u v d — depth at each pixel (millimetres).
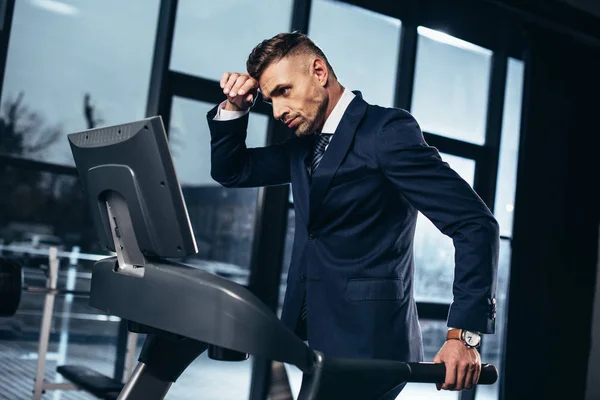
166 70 4055
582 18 5227
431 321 4930
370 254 1479
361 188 1470
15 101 4426
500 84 5203
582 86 5414
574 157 5371
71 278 5203
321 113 1509
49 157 4535
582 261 5367
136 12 4395
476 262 1309
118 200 1170
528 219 5227
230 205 4441
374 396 1113
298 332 1572
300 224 1562
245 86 1566
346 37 4621
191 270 1066
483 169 5176
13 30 4320
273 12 4406
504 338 5152
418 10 4797
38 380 3582
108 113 4504
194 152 4352
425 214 1398
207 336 1000
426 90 4961
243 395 4320
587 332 5359
